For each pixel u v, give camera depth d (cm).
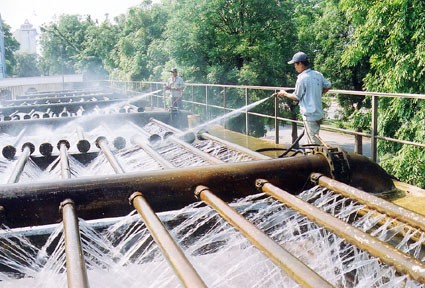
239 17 2152
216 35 2141
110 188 369
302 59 577
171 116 1217
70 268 238
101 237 378
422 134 1246
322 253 416
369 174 449
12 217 347
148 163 691
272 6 2139
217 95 2142
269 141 916
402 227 331
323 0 2639
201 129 908
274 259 257
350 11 1546
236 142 914
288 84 2116
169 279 400
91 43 4731
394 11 1363
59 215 356
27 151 719
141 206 339
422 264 236
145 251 380
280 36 2212
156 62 2916
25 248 368
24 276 365
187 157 693
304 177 420
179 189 384
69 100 2069
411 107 1325
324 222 306
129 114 1191
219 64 2138
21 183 363
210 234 402
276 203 406
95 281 377
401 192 476
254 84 2000
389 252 254
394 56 1377
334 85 2358
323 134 3175
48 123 1144
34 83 3862
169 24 2208
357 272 393
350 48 1523
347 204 391
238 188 400
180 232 394
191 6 2127
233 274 418
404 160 1246
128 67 3288
